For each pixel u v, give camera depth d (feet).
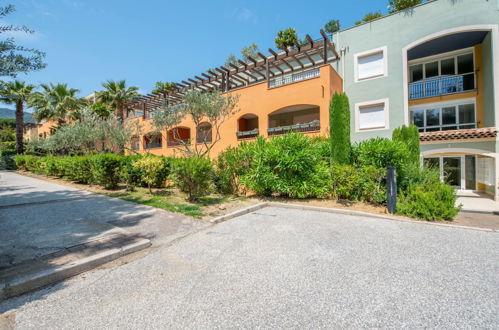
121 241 14.11
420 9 41.83
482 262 11.74
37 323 7.49
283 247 13.79
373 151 26.11
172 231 16.74
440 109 46.24
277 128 46.65
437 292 9.05
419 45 42.98
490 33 37.93
